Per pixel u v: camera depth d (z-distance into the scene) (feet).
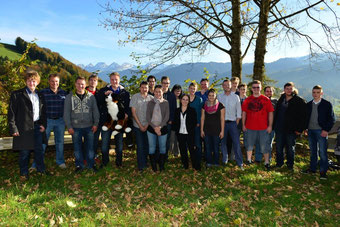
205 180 17.13
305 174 18.86
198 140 19.10
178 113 18.53
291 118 19.02
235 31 28.89
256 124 19.40
